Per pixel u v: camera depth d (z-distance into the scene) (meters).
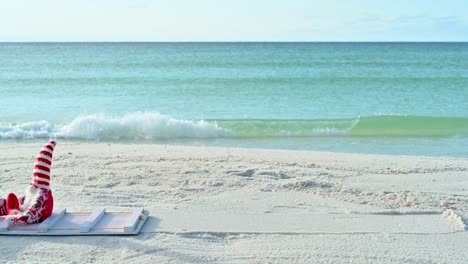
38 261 4.88
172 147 12.02
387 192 7.59
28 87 29.86
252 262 4.94
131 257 5.01
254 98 25.05
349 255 5.13
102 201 6.96
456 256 5.16
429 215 6.53
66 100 24.30
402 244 5.48
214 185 7.86
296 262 4.95
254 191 7.55
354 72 43.56
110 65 51.09
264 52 87.19
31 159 9.87
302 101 24.09
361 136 15.30
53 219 5.84
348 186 7.91
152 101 24.00
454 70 46.56
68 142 13.86
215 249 5.27
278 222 6.15
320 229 5.92
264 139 14.86
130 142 14.25
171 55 74.50
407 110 21.52
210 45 133.00
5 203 6.08
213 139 14.92
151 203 6.90
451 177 8.82
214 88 29.30
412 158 10.93
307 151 11.87
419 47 119.75
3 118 18.84
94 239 5.48
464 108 22.02
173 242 5.43
